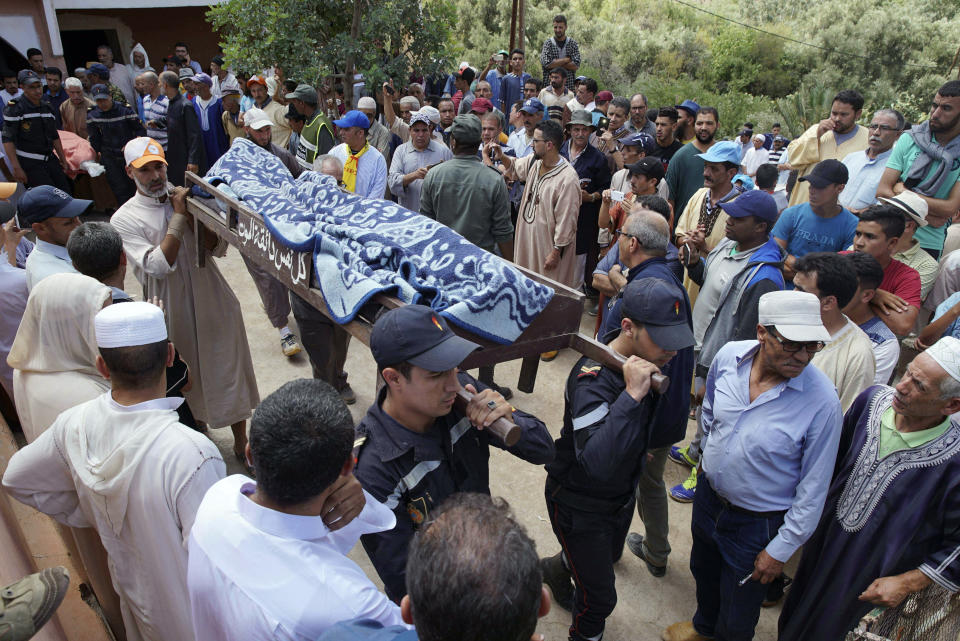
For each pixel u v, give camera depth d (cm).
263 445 142
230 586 145
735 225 360
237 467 410
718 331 372
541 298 227
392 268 251
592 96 820
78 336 247
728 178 435
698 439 402
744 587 258
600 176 583
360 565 346
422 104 945
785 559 240
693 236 396
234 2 685
